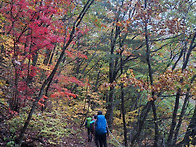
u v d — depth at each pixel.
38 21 5.19
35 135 6.46
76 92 13.97
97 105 13.97
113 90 10.66
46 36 5.27
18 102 6.45
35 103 4.99
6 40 6.61
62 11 5.57
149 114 14.17
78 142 8.59
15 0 5.00
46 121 8.22
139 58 10.41
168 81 7.25
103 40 11.51
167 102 14.84
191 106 15.15
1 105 6.55
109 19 9.74
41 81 8.23
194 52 11.78
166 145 9.08
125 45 9.51
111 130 12.23
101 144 6.82
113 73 11.59
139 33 9.77
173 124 9.52
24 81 6.38
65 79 5.84
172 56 13.86
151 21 9.31
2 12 5.27
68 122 10.76
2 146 4.68
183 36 10.13
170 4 9.78
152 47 12.59
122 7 9.74
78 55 7.13
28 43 5.58
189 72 7.34
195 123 9.51
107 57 10.47
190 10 10.29
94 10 9.18
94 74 16.03
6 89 6.76
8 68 7.81
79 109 11.54
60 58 5.11
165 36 11.27
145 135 14.57
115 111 15.70
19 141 4.98
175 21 9.00
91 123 7.33
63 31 5.83
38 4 6.05
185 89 8.13
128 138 13.96
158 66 11.22
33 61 6.97
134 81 7.68
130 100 16.56
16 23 5.50
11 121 5.93
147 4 9.66
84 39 11.98
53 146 6.49
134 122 13.97
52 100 8.84
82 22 9.08
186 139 9.36
